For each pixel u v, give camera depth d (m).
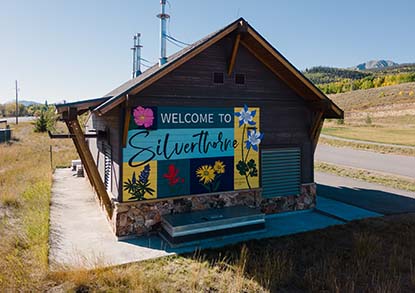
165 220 8.88
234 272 6.95
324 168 22.14
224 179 10.29
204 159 9.96
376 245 8.29
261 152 10.91
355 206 12.30
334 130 53.31
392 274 6.98
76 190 14.14
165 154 9.38
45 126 43.47
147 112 9.10
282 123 11.23
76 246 8.23
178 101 9.51
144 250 8.09
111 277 6.49
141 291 6.05
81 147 8.99
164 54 11.51
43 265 6.87
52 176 17.02
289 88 11.23
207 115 9.95
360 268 7.08
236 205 10.45
